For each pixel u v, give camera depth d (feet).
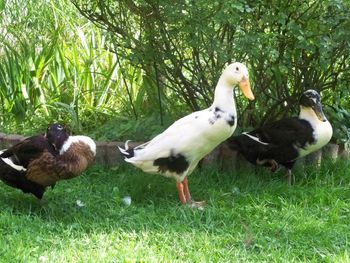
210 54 11.08
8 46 13.60
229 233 9.55
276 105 11.84
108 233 9.44
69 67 13.89
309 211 10.28
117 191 10.69
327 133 10.95
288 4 10.63
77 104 12.81
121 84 13.70
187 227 9.66
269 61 10.99
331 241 9.39
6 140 11.97
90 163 10.05
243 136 11.28
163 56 11.27
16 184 10.02
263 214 10.16
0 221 9.52
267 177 11.51
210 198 10.62
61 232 9.44
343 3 10.44
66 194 10.63
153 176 11.12
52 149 9.73
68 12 16.03
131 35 11.53
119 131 12.17
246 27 10.75
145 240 9.29
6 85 13.17
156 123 12.23
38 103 13.33
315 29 10.71
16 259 8.69
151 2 10.79
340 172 11.64
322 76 11.57
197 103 12.15
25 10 16.39
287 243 9.34
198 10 10.53
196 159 10.37
